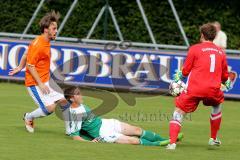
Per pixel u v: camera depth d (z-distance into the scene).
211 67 30.56
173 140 30.88
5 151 29.02
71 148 30.16
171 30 65.50
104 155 28.89
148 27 58.28
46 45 33.62
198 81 30.47
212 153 30.62
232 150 31.77
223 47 51.81
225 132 37.44
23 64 34.59
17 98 47.91
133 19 65.56
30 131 34.16
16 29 65.81
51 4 65.81
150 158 28.62
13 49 54.97
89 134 32.31
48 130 35.19
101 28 65.19
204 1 65.69
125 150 30.19
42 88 33.34
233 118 43.44
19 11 65.81
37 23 65.06
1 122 37.06
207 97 30.61
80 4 65.50
